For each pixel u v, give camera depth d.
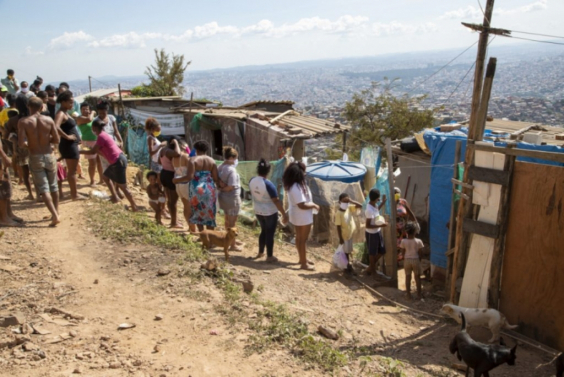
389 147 8.55
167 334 4.85
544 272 5.86
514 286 6.21
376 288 8.30
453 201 7.36
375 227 8.52
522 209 6.02
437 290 8.51
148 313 5.24
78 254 6.71
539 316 5.97
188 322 5.11
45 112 10.05
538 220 5.86
